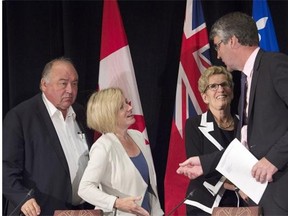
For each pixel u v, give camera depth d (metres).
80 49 4.29
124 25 4.34
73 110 3.72
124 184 3.27
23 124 3.53
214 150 3.53
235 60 3.02
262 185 2.85
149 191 3.40
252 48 3.00
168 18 4.33
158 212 3.38
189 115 4.00
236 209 2.90
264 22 4.01
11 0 4.26
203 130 3.59
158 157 4.29
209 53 4.09
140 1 4.34
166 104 4.31
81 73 4.29
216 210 2.93
